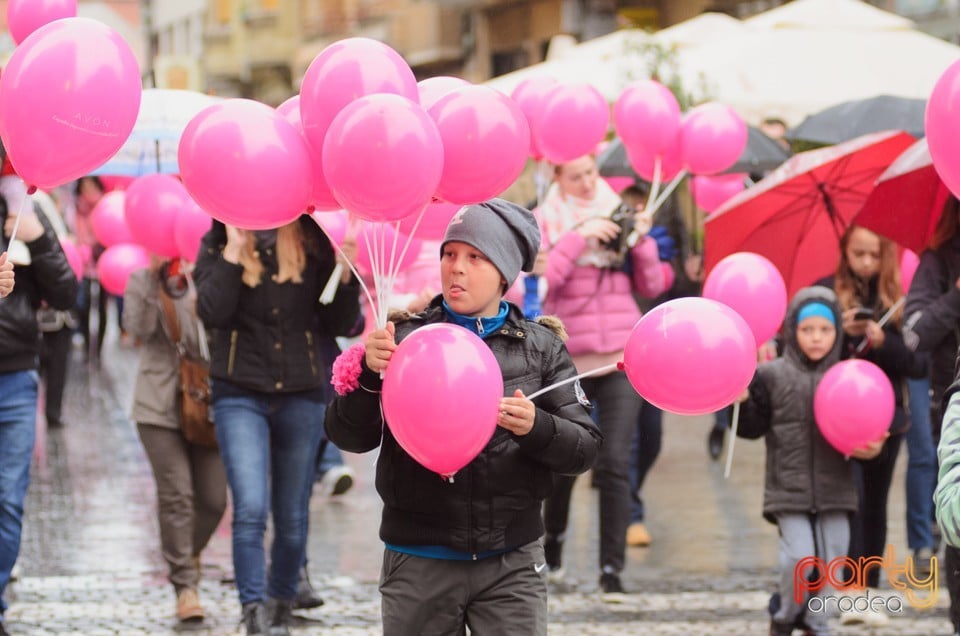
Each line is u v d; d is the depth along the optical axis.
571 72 22.94
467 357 5.89
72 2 8.46
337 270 9.46
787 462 9.68
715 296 8.89
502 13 49.03
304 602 10.73
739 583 11.61
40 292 9.66
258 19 71.50
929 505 11.80
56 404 20.59
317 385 9.64
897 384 10.80
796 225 10.91
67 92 6.58
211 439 10.44
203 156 6.18
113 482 16.31
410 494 6.27
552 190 11.53
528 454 6.25
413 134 5.87
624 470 11.17
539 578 6.42
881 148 10.46
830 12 22.48
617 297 11.46
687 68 21.53
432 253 10.84
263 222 6.35
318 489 15.96
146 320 10.41
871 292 10.97
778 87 20.73
